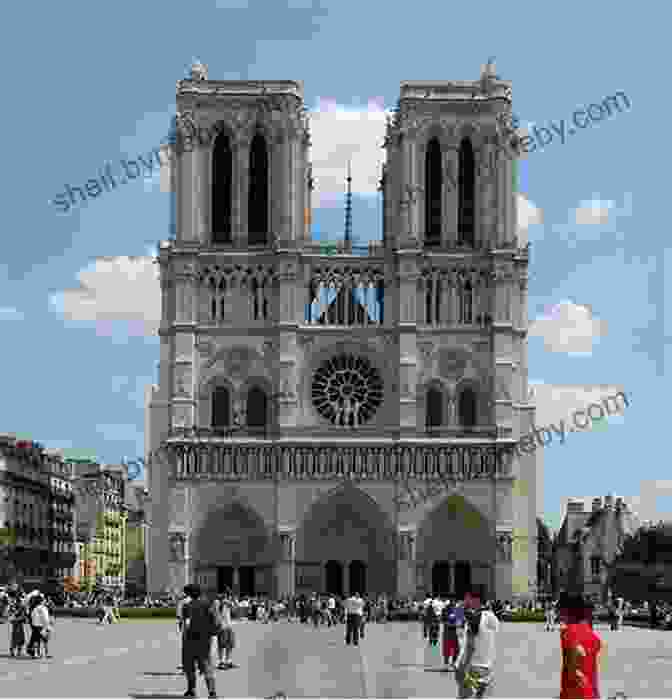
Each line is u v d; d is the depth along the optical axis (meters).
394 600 165.88
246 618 156.25
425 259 177.75
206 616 49.69
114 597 178.38
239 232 178.75
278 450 173.75
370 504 173.38
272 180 179.25
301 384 176.75
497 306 176.75
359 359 177.25
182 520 172.62
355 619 92.56
